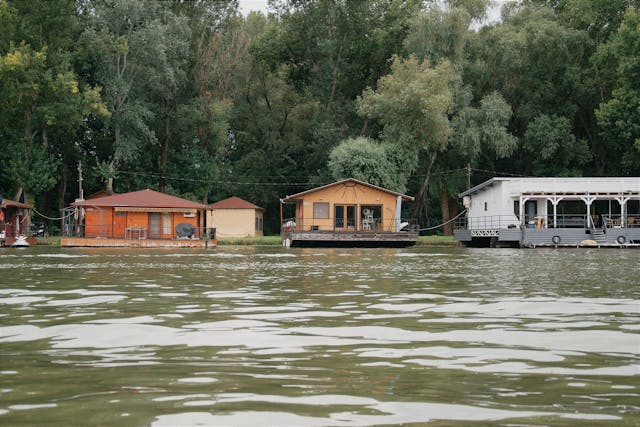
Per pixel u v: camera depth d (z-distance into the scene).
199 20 63.84
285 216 71.81
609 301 9.98
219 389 4.32
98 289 12.23
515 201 44.06
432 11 56.09
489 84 62.97
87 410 3.77
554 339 6.44
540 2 66.25
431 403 3.96
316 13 65.12
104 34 53.09
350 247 44.03
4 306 9.38
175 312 8.66
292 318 8.06
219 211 58.19
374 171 53.06
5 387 4.38
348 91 68.12
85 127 60.16
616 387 4.38
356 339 6.45
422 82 53.53
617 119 53.75
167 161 64.62
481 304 9.60
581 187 42.75
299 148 68.44
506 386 4.42
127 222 46.03
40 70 50.97
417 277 15.39
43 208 63.75
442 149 55.78
